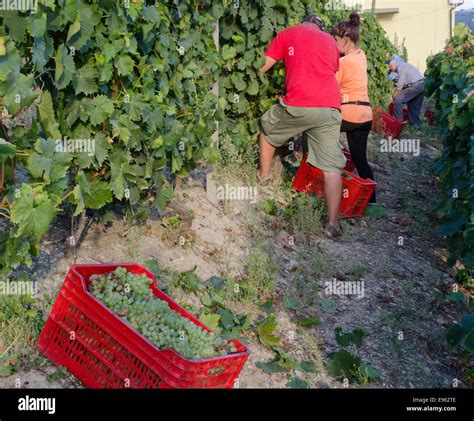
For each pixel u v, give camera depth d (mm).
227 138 6570
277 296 4961
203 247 5195
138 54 4137
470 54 9250
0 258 3293
